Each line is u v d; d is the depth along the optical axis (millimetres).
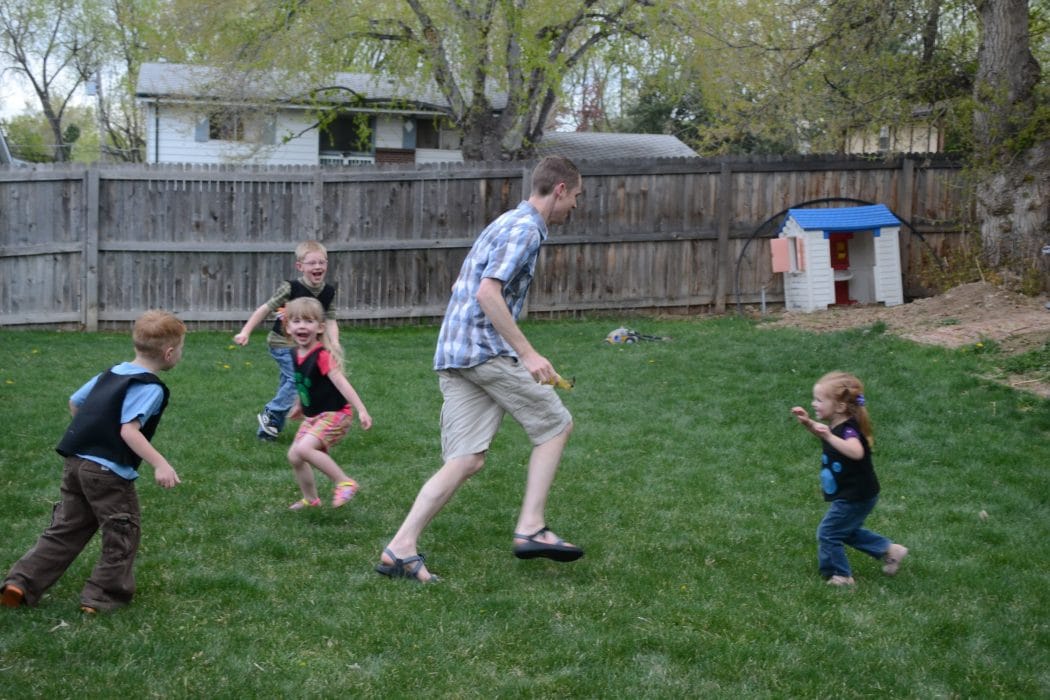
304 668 3631
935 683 3750
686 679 3670
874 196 14172
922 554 5223
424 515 4605
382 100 20594
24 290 12906
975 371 9055
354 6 17734
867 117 13305
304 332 5375
